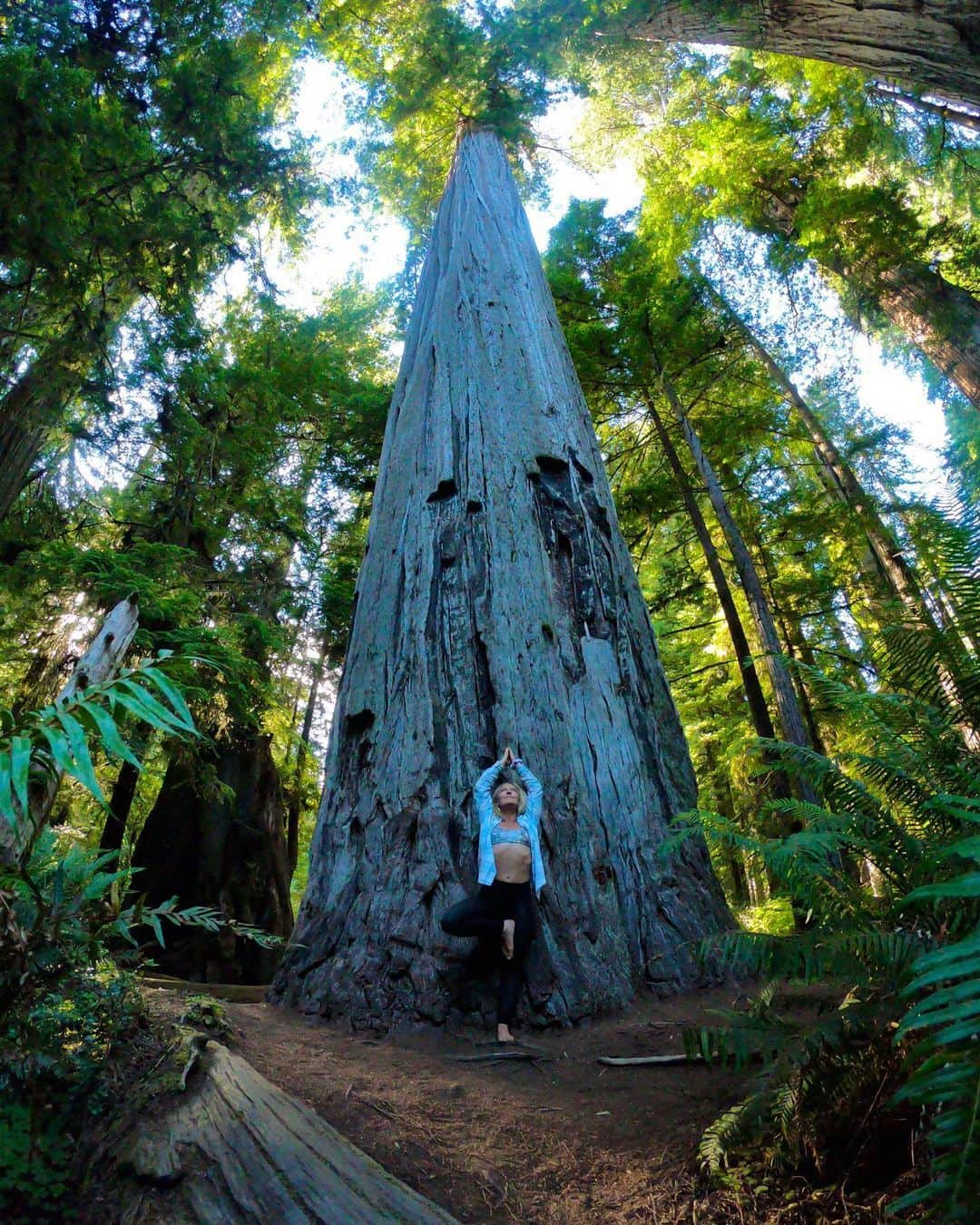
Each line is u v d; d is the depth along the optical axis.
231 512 13.09
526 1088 3.51
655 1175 2.59
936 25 9.60
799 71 14.98
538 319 8.37
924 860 2.26
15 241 7.50
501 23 12.74
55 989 2.59
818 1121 2.38
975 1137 1.44
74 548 10.29
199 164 10.15
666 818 5.73
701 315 11.94
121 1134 2.34
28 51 6.78
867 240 11.52
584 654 6.11
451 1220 2.31
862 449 12.45
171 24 9.00
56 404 9.20
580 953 4.63
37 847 2.96
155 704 2.28
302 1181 2.28
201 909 2.99
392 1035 4.23
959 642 3.03
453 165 12.34
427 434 7.16
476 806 4.79
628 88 16.19
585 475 7.21
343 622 13.61
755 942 2.45
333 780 5.73
